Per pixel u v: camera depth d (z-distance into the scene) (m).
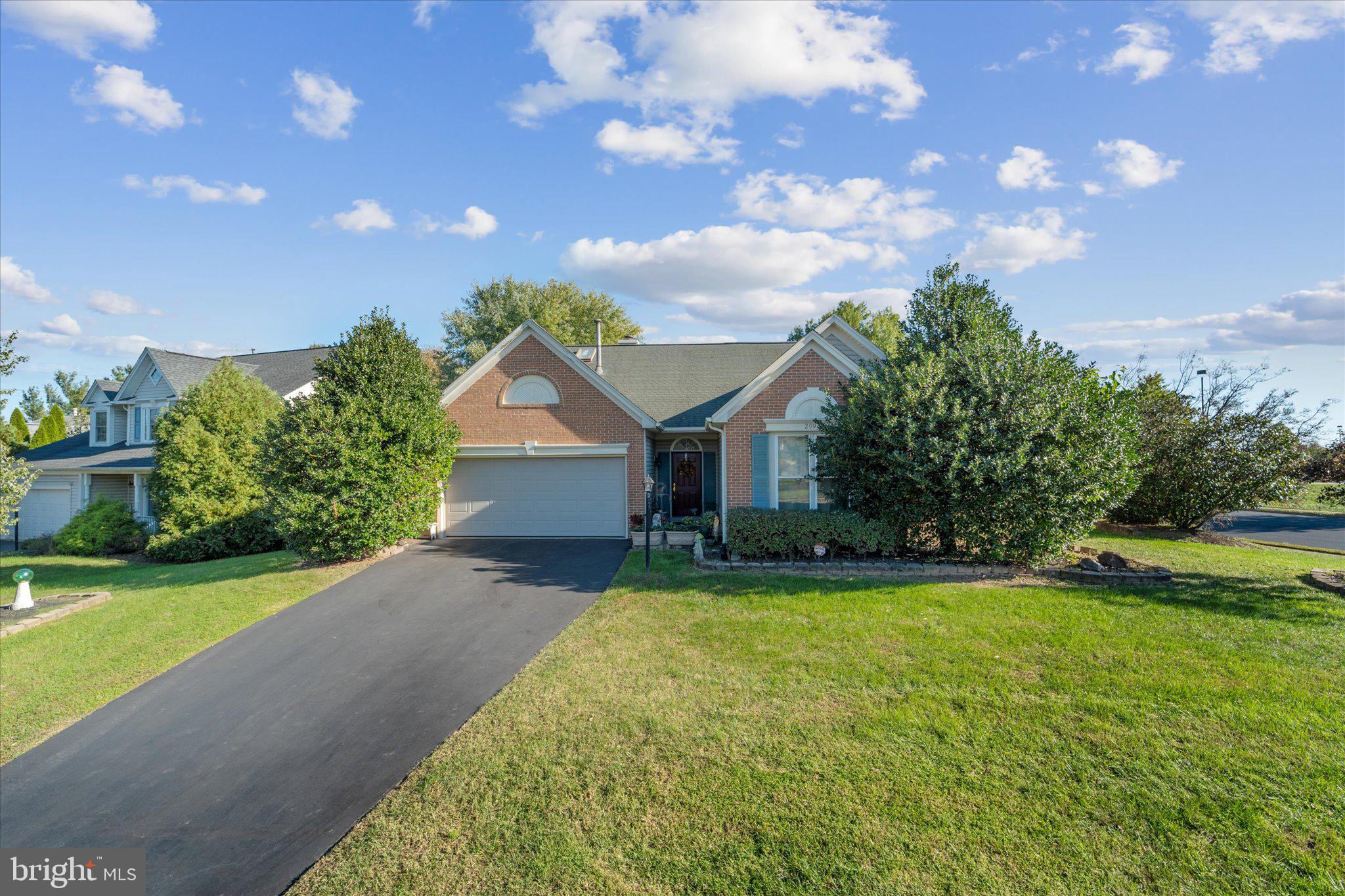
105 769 6.45
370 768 6.19
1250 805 4.86
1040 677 7.16
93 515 21.69
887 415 12.16
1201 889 4.11
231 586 13.05
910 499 12.33
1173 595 10.35
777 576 12.20
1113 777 5.27
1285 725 5.94
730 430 15.55
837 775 5.43
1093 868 4.31
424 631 9.97
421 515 15.82
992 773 5.39
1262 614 9.22
